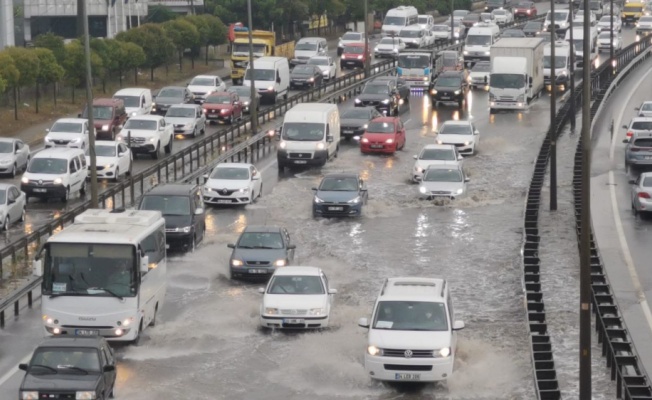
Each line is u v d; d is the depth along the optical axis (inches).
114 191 3309.5
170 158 3784.5
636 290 2522.1
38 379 1665.8
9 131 4909.0
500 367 1967.3
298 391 1854.1
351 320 2269.9
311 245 2982.3
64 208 3412.9
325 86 6053.2
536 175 3868.1
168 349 2071.9
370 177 3981.3
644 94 6112.2
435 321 1913.1
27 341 2117.4
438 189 3563.0
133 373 1930.4
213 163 3998.5
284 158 4087.1
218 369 1963.6
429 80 6471.5
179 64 7391.7
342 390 1861.5
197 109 4970.5
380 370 1855.3
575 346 2103.8
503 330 2208.4
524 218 3147.1
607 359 1969.7
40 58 5344.5
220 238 3034.0
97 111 4549.7
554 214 3366.1
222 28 7588.6
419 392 1851.6
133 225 2162.9
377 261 2812.5
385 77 5807.1
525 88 5634.8
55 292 2020.2
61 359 1704.0
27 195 3449.8
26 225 3169.3
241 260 2586.1
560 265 2741.1
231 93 5408.5
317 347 2085.4
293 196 3659.0
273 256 2596.0
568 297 2450.8
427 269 2728.8
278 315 2178.9
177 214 2876.5
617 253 2874.0
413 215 3388.3
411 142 4749.0
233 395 1830.7
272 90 5861.2
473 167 4192.9
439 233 3137.3
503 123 5275.6
